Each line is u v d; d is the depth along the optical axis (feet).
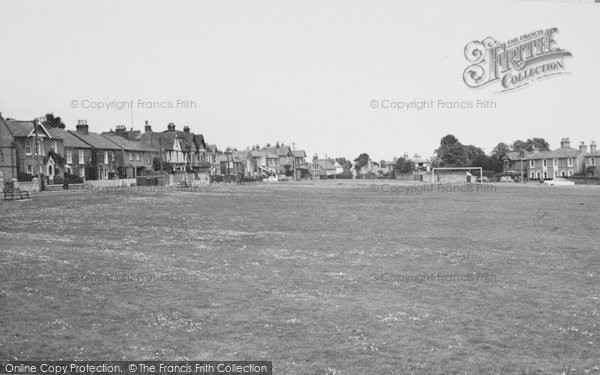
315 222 124.47
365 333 45.01
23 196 172.96
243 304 51.60
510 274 67.97
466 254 81.92
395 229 113.19
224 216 132.67
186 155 438.81
